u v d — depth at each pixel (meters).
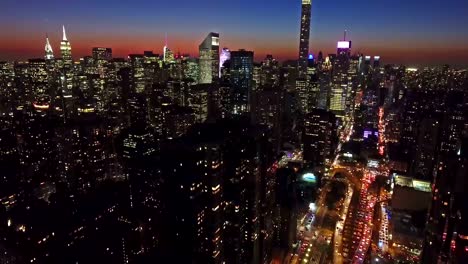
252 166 184.50
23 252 161.12
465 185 161.62
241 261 180.75
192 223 162.88
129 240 179.38
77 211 190.00
